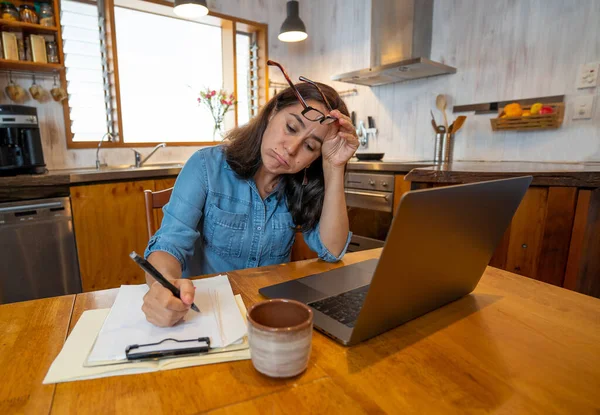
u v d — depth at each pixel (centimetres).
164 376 47
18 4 216
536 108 214
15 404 41
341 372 48
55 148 248
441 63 263
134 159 285
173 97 304
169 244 85
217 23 315
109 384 45
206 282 76
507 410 42
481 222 61
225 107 318
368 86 317
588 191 141
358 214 249
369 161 257
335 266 92
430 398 43
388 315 57
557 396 44
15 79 229
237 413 40
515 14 227
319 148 94
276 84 357
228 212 103
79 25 248
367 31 311
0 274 187
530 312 67
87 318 61
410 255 51
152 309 56
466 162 243
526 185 66
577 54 207
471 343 56
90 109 262
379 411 41
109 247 219
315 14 350
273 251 111
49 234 198
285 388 45
